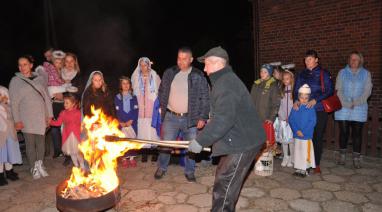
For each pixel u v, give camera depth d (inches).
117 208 159.8
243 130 124.0
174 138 195.3
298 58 307.9
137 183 193.0
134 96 218.4
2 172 191.8
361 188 180.4
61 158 241.8
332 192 176.2
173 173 207.5
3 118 190.1
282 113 214.7
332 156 233.3
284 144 214.4
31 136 200.1
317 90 196.5
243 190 180.4
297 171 198.8
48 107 207.3
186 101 188.9
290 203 165.2
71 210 129.3
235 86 122.2
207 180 195.3
